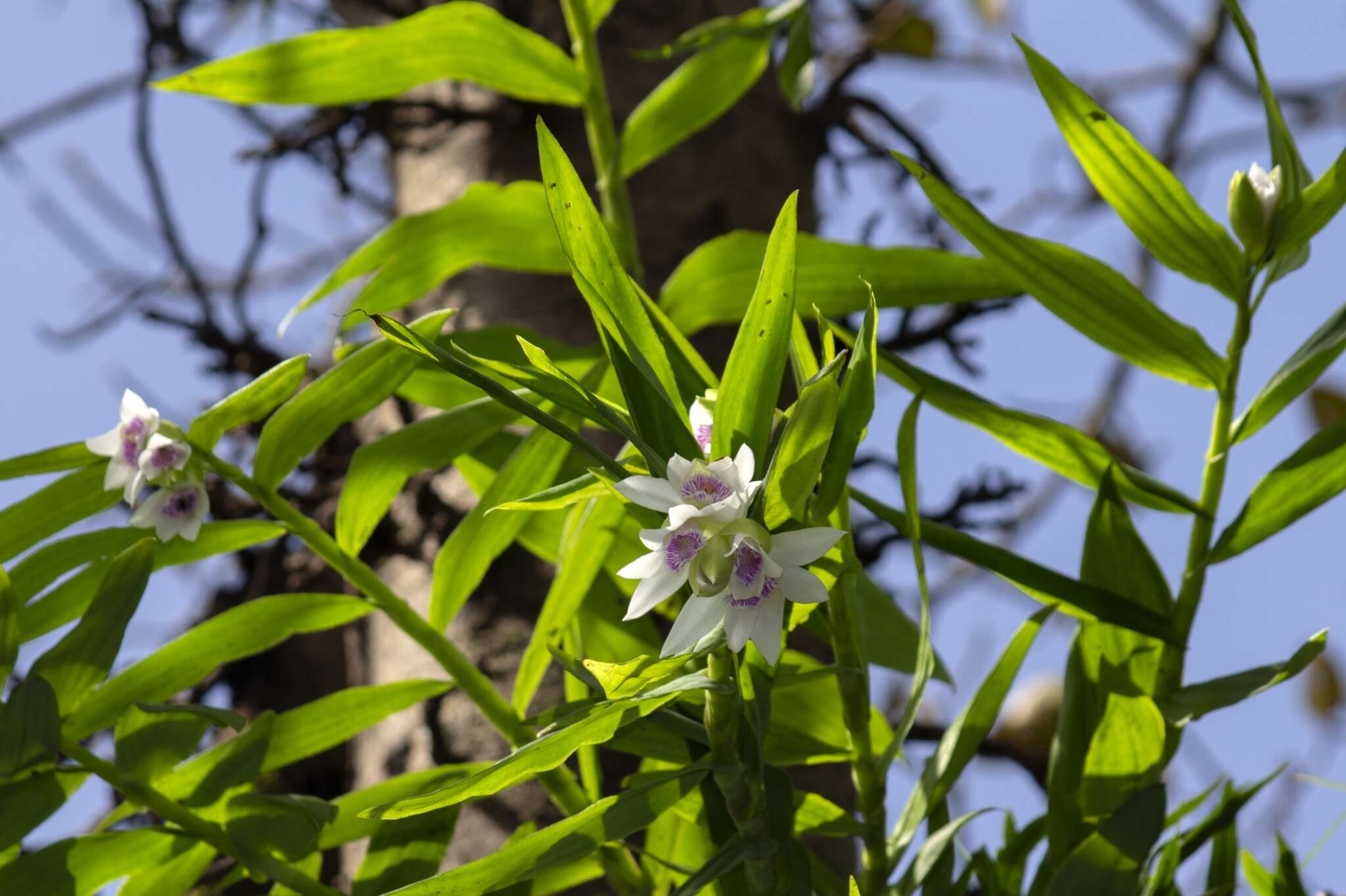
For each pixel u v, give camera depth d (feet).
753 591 5.23
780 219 5.31
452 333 6.35
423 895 5.48
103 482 6.02
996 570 6.03
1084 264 6.05
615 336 5.44
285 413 6.01
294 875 5.92
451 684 6.14
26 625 6.07
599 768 6.19
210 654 6.05
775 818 5.67
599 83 6.70
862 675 5.86
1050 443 6.15
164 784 5.96
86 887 5.93
